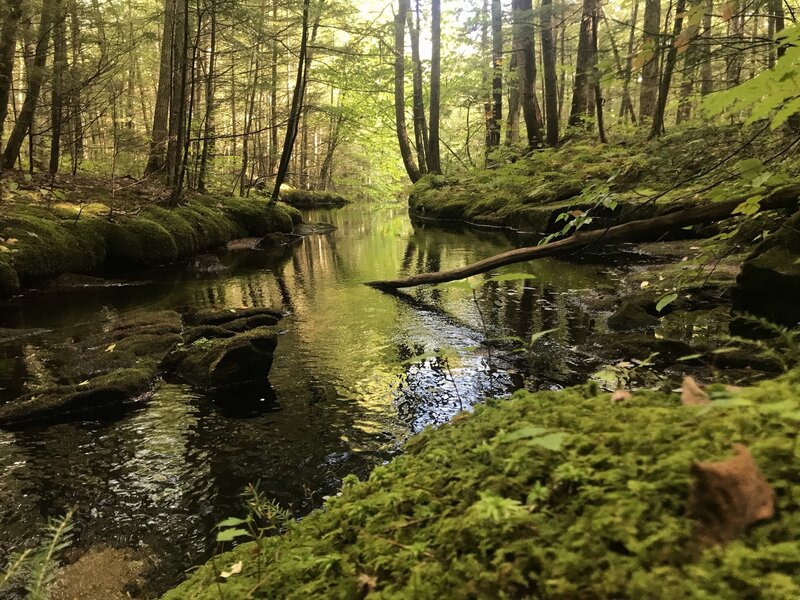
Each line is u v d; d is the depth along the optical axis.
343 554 1.03
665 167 5.96
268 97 25.38
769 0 3.53
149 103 23.33
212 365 4.32
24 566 2.25
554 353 4.38
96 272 8.98
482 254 9.86
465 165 18.48
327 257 11.33
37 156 14.14
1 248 7.42
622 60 3.50
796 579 0.63
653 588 0.68
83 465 3.11
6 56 8.52
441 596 0.78
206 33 14.11
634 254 8.60
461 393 3.86
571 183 10.16
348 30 13.70
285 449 3.24
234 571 1.20
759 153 3.96
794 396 1.00
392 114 21.11
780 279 3.15
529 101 13.84
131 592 2.11
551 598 0.71
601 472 0.91
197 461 3.13
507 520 0.86
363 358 4.77
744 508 0.73
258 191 21.33
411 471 1.25
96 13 10.69
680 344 3.86
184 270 9.84
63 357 4.96
